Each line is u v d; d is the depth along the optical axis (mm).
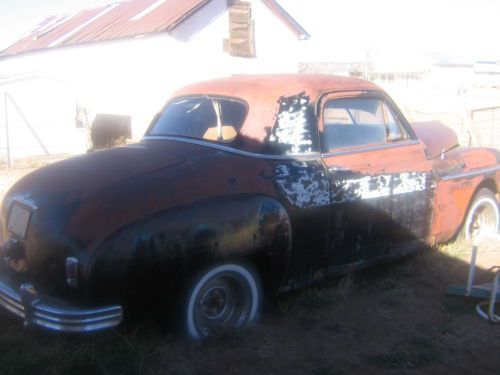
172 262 3402
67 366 3299
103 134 16156
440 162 5188
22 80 16922
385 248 4684
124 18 18750
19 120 17016
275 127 4098
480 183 5605
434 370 3479
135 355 3432
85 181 3621
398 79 43125
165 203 3455
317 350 3689
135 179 3566
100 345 3543
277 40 18719
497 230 6078
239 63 17672
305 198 4027
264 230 3760
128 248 3279
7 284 3760
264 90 4285
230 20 17078
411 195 4801
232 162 3881
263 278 3957
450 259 5410
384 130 4836
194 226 3467
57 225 3398
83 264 3244
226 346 3645
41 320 3346
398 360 3543
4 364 3342
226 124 4215
